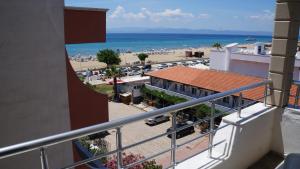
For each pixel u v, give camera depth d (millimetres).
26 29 3982
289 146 4223
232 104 21953
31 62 4074
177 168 2947
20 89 4004
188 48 146500
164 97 32250
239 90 3473
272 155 4312
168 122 26891
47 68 4246
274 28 4207
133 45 156625
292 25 4051
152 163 9320
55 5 4246
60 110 4457
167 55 107500
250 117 3803
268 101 4395
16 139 4047
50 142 1562
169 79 32594
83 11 5055
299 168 2150
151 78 35344
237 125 3477
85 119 5422
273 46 4242
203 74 31234
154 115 2137
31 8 4000
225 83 28219
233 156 3396
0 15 3738
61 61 4402
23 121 4078
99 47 139375
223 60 36469
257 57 32750
